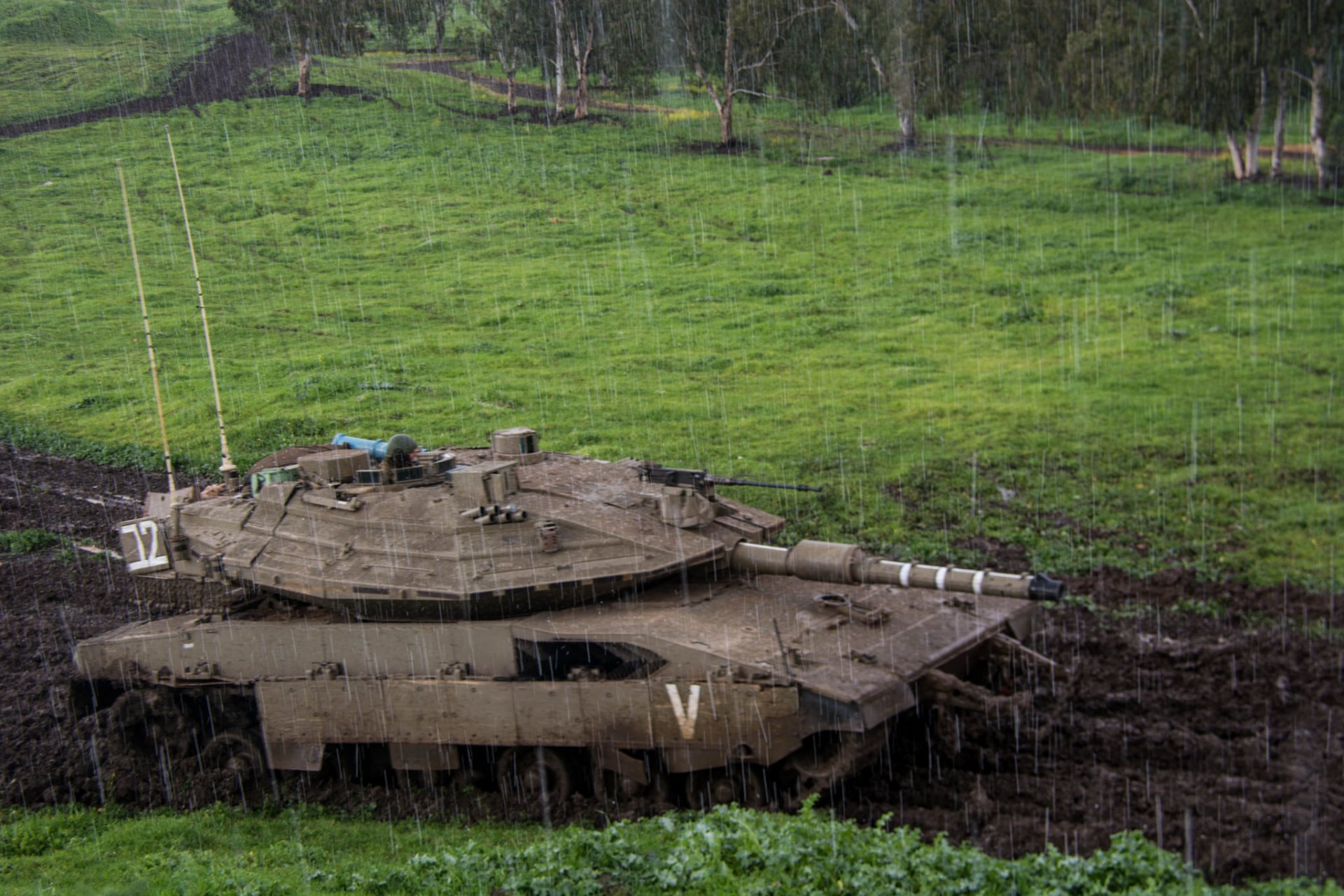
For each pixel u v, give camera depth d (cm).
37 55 6519
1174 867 1000
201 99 5922
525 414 2836
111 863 1277
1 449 2955
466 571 1381
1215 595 1841
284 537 1532
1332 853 1064
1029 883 995
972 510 2223
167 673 1516
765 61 4956
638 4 5184
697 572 1459
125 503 2605
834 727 1152
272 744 1460
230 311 3788
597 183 4681
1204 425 2519
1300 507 2138
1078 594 1867
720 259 3888
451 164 4975
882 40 4750
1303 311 3091
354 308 3731
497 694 1334
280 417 2911
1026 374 2867
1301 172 4094
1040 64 4416
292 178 4944
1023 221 3938
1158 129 4738
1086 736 1357
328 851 1273
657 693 1249
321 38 6044
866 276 3634
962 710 1380
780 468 2442
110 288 4009
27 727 1686
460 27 6850
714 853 1080
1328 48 3819
